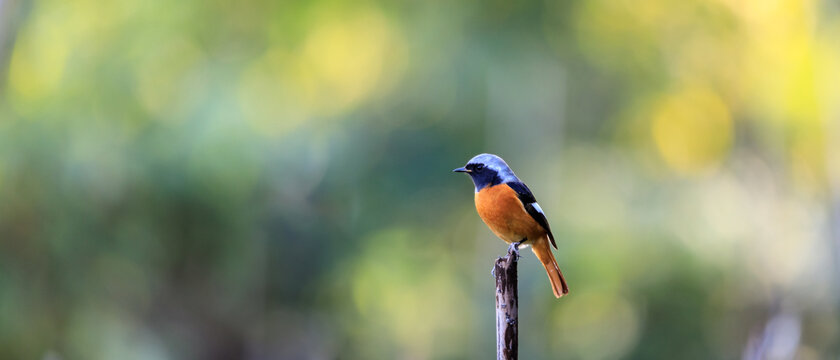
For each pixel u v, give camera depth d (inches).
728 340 653.9
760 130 754.8
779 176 722.8
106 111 521.7
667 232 637.9
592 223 634.2
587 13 704.4
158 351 558.3
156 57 584.4
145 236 510.6
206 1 632.4
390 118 698.8
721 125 780.0
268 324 674.8
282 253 662.5
